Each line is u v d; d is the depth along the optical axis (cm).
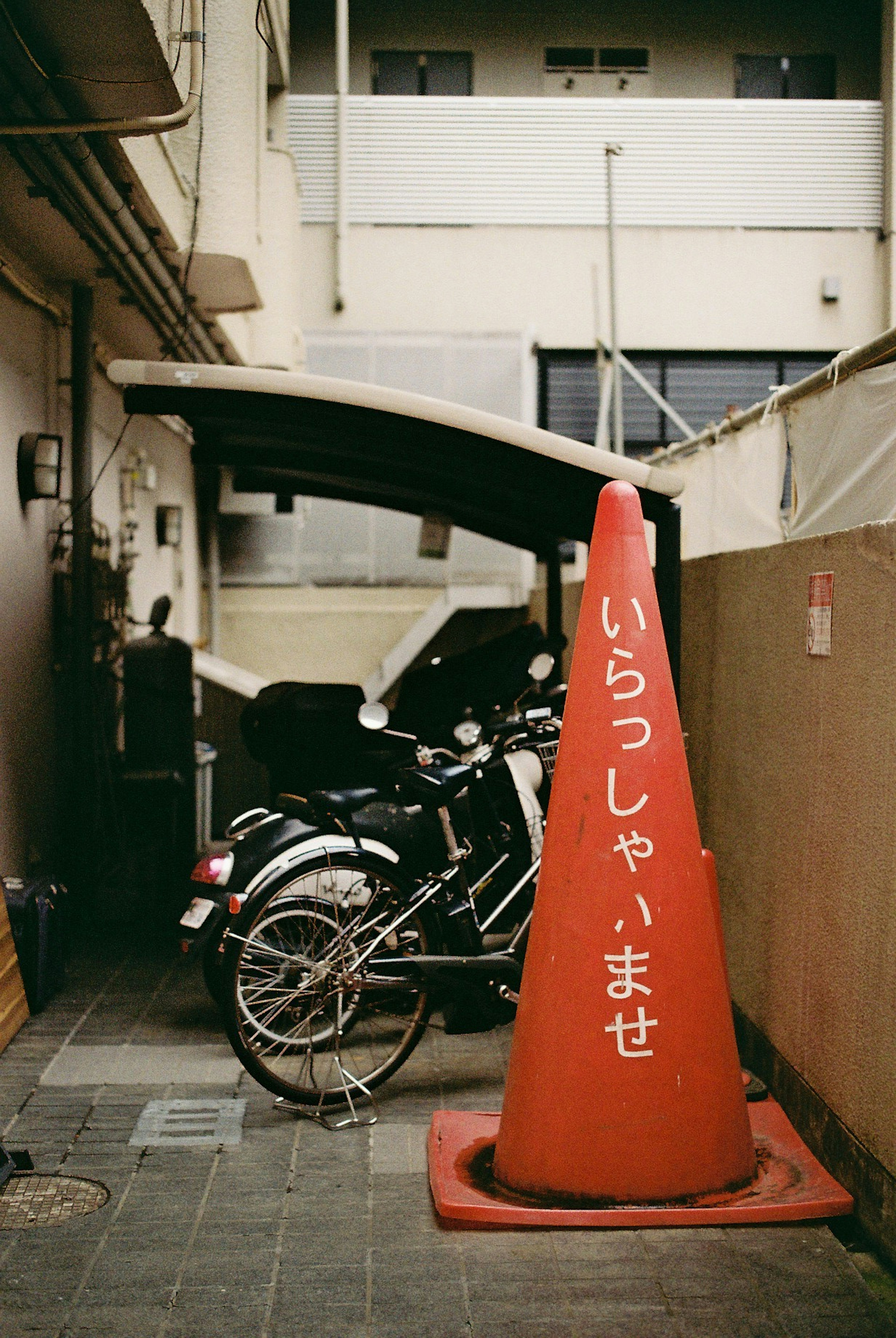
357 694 560
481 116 1441
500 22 1518
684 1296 301
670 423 1477
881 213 1461
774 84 1536
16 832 618
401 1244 326
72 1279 306
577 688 356
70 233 587
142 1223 336
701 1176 340
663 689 354
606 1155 337
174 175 604
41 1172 367
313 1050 469
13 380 617
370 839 459
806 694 399
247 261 681
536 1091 342
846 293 1464
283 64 1233
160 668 766
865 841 340
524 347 1363
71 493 706
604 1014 338
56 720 706
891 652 326
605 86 1527
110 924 678
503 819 503
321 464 675
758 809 452
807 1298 300
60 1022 510
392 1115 416
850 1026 348
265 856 457
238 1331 285
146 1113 413
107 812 732
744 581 479
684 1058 340
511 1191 344
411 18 1512
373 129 1434
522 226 1446
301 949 443
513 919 498
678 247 1453
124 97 451
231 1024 407
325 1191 357
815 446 481
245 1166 373
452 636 1410
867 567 346
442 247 1444
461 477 553
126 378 448
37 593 662
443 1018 499
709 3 1530
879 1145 325
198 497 1322
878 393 416
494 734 514
